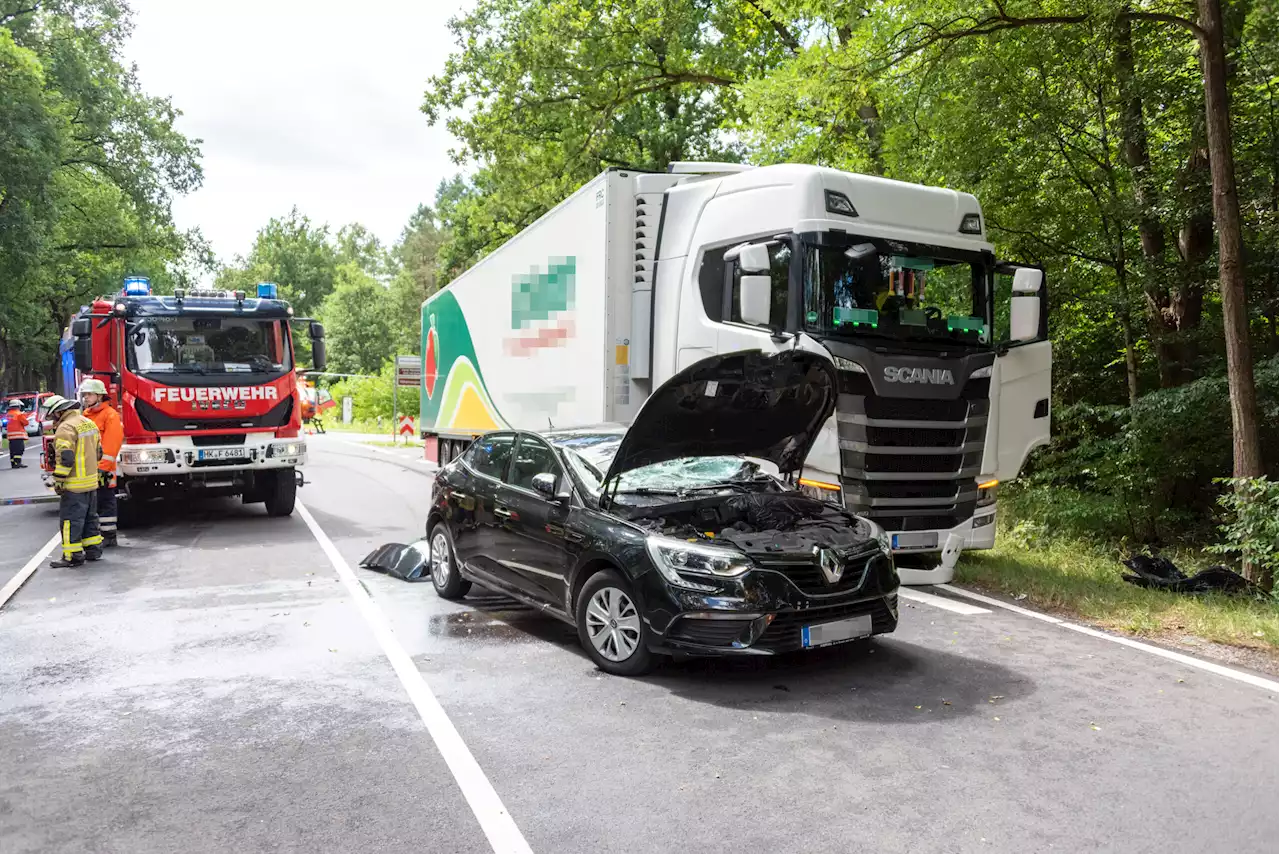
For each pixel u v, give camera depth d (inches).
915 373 315.9
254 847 140.2
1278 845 139.8
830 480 307.1
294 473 518.3
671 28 866.8
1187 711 200.4
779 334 307.9
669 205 364.2
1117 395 521.7
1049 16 420.2
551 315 429.4
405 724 192.2
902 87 487.2
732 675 226.2
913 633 269.1
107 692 212.8
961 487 329.4
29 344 2038.6
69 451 364.2
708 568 211.0
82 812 152.0
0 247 1114.1
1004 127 456.4
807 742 181.9
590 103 928.3
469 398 572.7
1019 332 340.2
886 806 153.1
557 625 275.4
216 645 252.2
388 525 490.6
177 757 174.9
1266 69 388.2
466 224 1267.2
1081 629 274.8
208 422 478.3
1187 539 442.3
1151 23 429.4
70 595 314.7
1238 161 425.7
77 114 1364.4
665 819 148.6
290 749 178.5
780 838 142.1
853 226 315.3
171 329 474.9
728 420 248.8
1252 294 441.7
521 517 264.4
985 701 207.2
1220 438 422.9
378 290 3132.4
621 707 202.8
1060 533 440.5
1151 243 472.4
